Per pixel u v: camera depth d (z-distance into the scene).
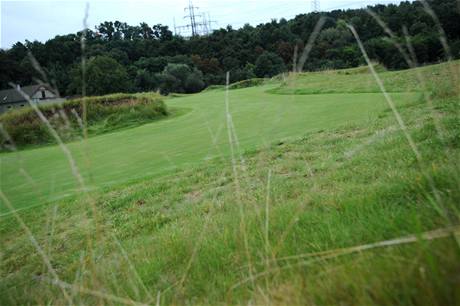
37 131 17.61
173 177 7.19
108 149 12.84
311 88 19.12
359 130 7.56
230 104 21.44
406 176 2.72
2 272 4.31
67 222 5.77
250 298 1.51
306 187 4.12
